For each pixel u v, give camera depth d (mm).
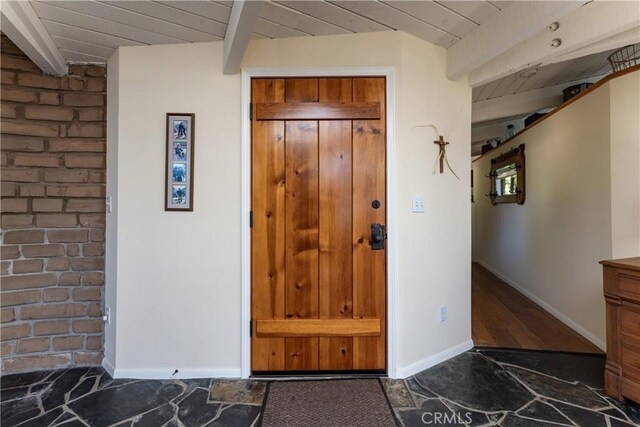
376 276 1901
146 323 1873
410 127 1916
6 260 1883
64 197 1959
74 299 1982
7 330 1895
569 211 2605
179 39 1816
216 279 1886
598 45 1750
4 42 1854
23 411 1575
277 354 1909
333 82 1885
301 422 1501
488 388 1761
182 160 1862
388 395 1701
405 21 1768
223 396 1698
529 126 3291
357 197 1893
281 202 1888
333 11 1651
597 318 2281
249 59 1864
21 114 1890
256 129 1882
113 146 1911
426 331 1999
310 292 1900
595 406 1591
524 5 1561
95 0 1467
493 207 4527
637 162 2014
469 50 1886
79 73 1979
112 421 1508
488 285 3910
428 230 2000
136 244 1859
